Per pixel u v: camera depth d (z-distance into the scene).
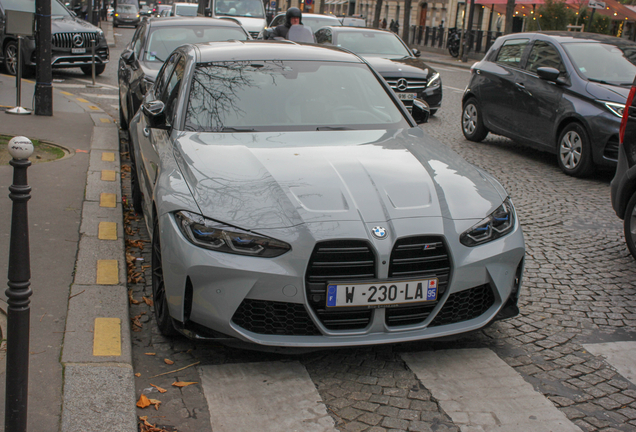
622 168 5.25
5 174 6.31
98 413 2.81
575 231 6.01
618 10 27.95
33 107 9.77
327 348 3.18
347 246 3.15
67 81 14.70
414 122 4.84
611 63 8.66
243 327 3.20
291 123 4.39
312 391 3.17
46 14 9.41
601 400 3.21
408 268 3.22
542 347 3.75
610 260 5.28
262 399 3.09
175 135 4.18
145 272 4.61
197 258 3.15
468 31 31.80
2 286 3.96
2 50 14.78
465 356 3.59
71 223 5.17
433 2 47.81
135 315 3.91
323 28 14.78
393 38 14.40
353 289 3.15
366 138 4.27
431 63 31.77
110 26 44.91
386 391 3.21
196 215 3.24
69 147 7.84
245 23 20.81
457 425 2.94
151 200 4.05
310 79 4.80
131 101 8.52
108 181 6.46
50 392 2.92
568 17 27.06
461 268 3.28
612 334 3.97
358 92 4.82
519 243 3.55
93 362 3.19
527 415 3.04
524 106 9.25
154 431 2.79
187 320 3.31
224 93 4.52
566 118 8.34
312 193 3.36
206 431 2.83
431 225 3.27
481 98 10.27
